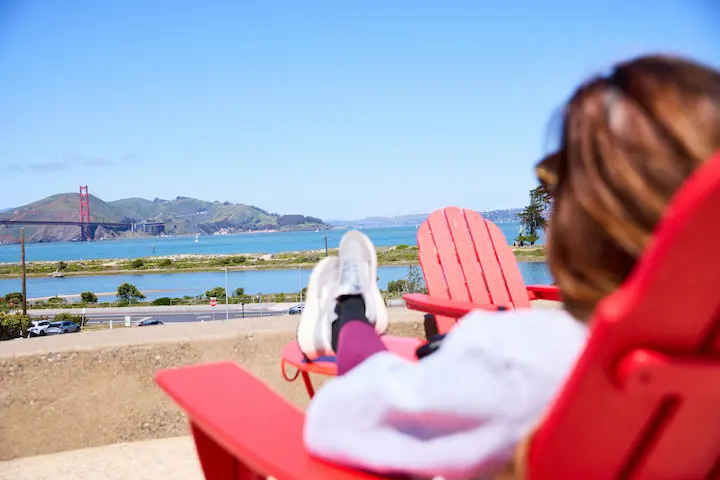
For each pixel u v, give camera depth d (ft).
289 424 2.97
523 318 2.29
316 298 5.86
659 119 1.80
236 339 9.77
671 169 1.74
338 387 2.61
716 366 1.62
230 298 352.49
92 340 9.27
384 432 2.42
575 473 1.86
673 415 1.77
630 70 1.94
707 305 1.58
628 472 1.91
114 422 9.02
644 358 1.58
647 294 1.55
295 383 10.11
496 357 2.16
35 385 8.58
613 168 1.82
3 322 188.03
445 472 2.26
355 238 5.85
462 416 2.17
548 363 2.12
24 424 8.51
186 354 9.46
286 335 10.04
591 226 1.91
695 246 1.49
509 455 2.14
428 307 7.36
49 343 9.05
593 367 1.66
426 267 9.87
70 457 8.52
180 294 445.37
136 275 613.93
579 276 2.02
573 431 1.78
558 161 2.09
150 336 9.54
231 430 2.86
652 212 1.76
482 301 9.64
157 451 8.73
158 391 9.28
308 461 2.60
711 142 1.75
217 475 3.68
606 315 1.60
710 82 1.88
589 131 1.92
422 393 2.27
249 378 3.62
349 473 2.51
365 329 3.36
